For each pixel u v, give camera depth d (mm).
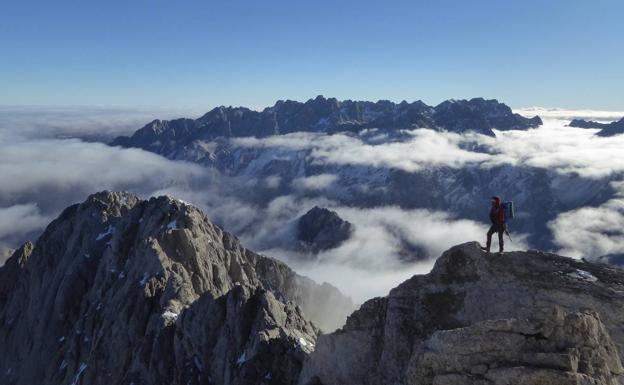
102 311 91812
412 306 31422
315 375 34719
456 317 30125
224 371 59906
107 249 111438
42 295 119375
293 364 51812
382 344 32344
